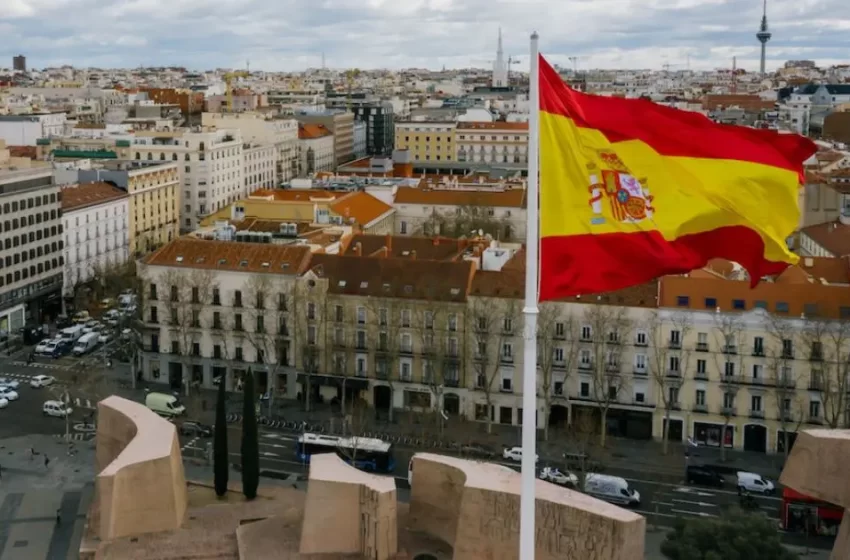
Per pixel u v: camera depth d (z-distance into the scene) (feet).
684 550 307.17
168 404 567.59
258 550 355.77
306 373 602.03
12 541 415.64
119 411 424.05
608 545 297.94
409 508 376.68
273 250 631.97
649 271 161.27
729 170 161.48
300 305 600.80
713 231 161.48
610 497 454.40
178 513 385.50
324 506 351.05
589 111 162.61
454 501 359.05
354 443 477.77
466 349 573.74
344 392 580.30
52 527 430.61
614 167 160.86
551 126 157.28
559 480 470.80
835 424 485.97
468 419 577.43
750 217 161.07
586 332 552.82
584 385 555.69
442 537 362.94
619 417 549.95
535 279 155.02
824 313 518.37
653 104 165.48
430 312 578.25
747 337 523.70
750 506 449.89
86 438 545.44
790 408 520.83
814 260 623.77
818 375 513.04
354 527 352.28
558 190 158.81
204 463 501.56
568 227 159.33
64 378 654.53
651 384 542.16
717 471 487.20
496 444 535.19
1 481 481.87
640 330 542.16
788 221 162.40
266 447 527.81
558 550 309.01
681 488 474.90
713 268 606.14
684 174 161.48
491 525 320.50
